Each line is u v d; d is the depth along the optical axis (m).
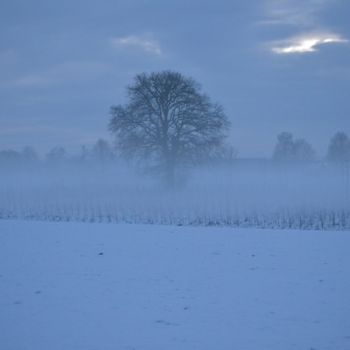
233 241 17.34
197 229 20.92
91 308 9.24
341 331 7.89
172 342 7.44
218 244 16.64
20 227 21.42
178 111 41.91
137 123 41.62
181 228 21.25
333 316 8.70
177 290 10.57
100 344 7.36
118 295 10.16
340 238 18.12
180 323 8.34
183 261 13.70
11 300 9.78
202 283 11.16
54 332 7.91
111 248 15.83
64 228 21.05
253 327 8.11
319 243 16.88
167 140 41.69
